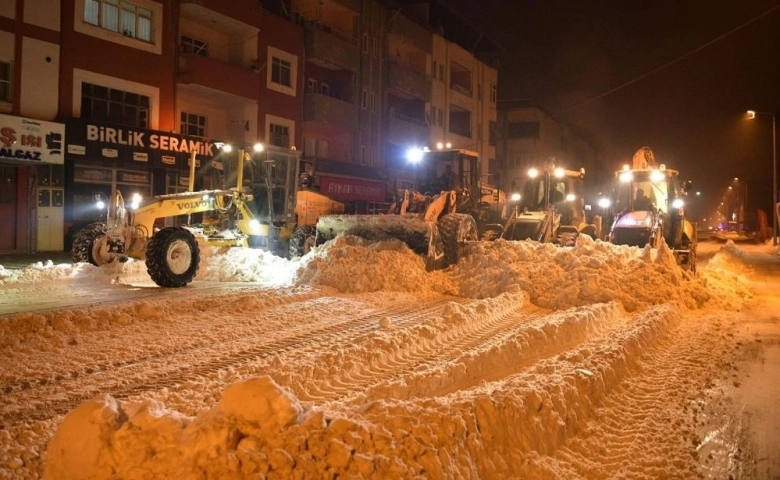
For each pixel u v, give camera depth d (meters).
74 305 11.12
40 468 4.54
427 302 12.64
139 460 3.71
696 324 10.99
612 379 6.78
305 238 18.62
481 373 6.98
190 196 15.62
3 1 21.27
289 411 3.96
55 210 22.81
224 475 3.54
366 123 39.25
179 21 27.50
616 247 14.66
